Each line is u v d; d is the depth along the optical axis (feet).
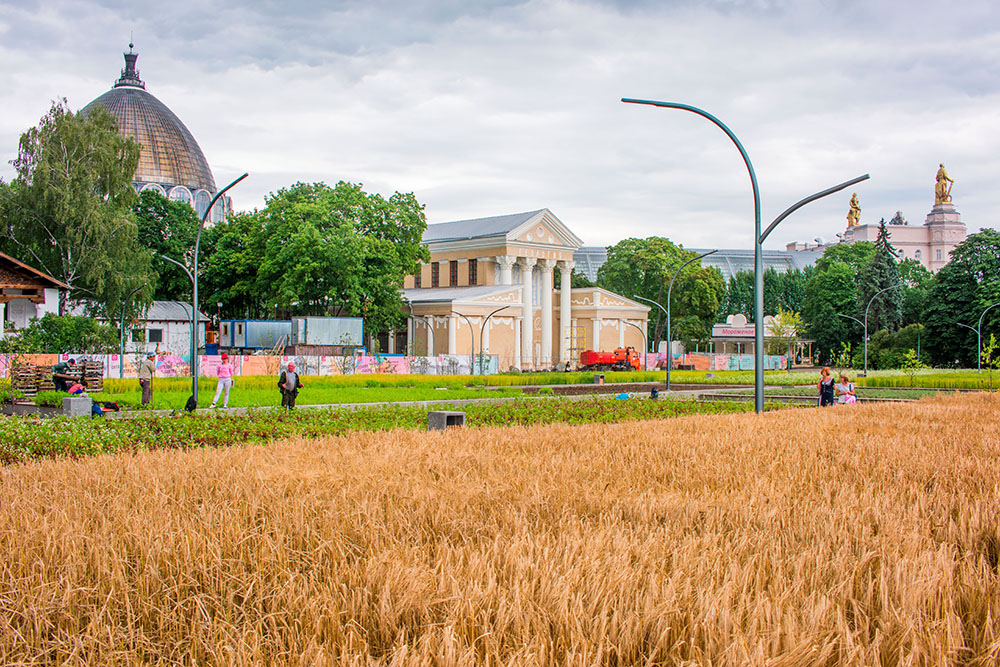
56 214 164.14
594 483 31.30
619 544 20.74
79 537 21.90
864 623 16.19
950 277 277.85
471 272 288.71
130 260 176.65
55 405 97.91
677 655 14.83
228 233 257.55
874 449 45.44
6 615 17.28
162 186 362.53
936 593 17.61
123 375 157.69
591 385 194.70
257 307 263.29
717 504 27.17
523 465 36.50
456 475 33.12
